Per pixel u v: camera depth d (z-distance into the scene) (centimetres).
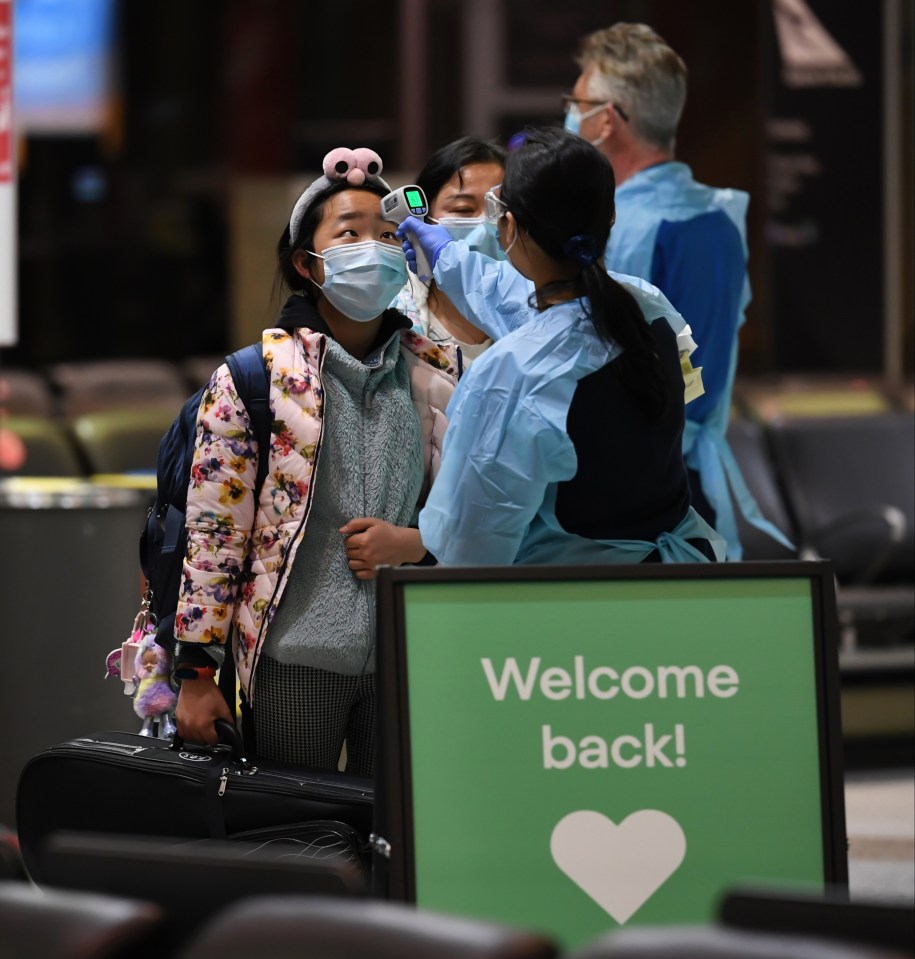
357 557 933
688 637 744
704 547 877
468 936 467
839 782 741
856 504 2091
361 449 952
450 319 1076
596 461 820
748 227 3209
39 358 3844
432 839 717
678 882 729
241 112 3819
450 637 731
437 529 825
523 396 805
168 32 3816
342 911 489
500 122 3531
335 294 942
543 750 729
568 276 838
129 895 605
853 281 3206
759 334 3212
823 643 749
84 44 3756
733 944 452
